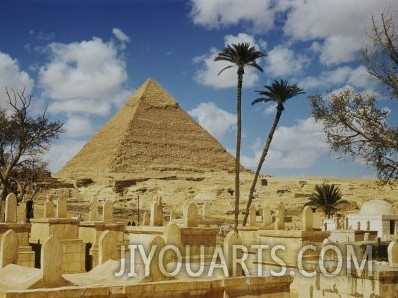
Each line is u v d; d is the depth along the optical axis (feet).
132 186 581.12
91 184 612.29
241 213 365.61
